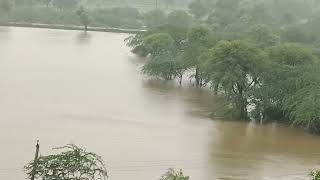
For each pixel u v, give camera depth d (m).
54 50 114.44
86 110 65.31
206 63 70.94
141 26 173.38
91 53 114.94
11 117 59.59
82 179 33.12
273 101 67.25
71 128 57.06
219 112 67.69
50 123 58.38
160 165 47.56
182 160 49.34
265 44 104.62
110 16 173.75
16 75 83.50
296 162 51.31
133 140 54.41
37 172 32.34
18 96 69.75
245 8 173.00
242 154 52.66
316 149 56.00
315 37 131.38
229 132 60.31
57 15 171.38
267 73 67.88
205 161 49.62
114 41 139.38
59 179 31.95
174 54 96.00
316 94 63.47
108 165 46.41
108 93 76.19
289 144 57.22
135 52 116.56
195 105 72.56
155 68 89.38
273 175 47.22
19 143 50.72
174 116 65.69
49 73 87.50
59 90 75.25
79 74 89.12
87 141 52.91
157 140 55.12
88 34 151.75
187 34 98.44
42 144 51.00
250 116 66.81
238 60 67.56
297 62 71.69
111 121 61.19
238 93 67.75
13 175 42.78
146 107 69.50
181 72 89.19
